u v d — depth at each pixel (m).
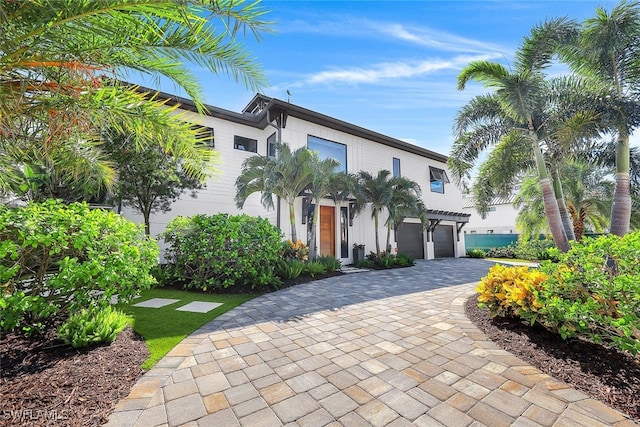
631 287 2.85
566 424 2.21
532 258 15.97
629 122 6.29
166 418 2.30
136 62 3.16
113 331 3.67
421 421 2.28
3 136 2.94
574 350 3.40
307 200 11.51
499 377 2.93
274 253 8.05
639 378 2.79
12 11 2.16
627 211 6.72
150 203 8.74
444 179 17.94
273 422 2.27
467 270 11.27
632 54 6.66
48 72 2.56
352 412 2.39
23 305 3.27
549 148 8.01
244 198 9.55
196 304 5.89
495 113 8.26
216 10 2.24
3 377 2.73
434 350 3.62
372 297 6.56
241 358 3.41
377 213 12.52
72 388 2.62
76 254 3.96
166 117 3.48
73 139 3.73
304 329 4.43
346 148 13.25
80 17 2.17
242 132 12.20
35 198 6.64
